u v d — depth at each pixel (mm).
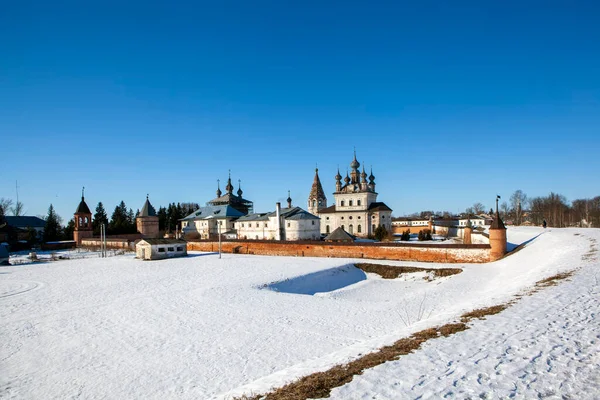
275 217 83625
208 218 97125
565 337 11906
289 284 36000
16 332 21953
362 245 50844
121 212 124438
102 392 14602
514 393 8625
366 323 22766
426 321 16344
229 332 21109
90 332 21703
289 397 9648
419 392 9016
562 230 52969
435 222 125875
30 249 78500
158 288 33438
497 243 42188
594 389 8586
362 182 97562
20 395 14648
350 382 10000
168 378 15531
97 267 48625
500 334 12719
